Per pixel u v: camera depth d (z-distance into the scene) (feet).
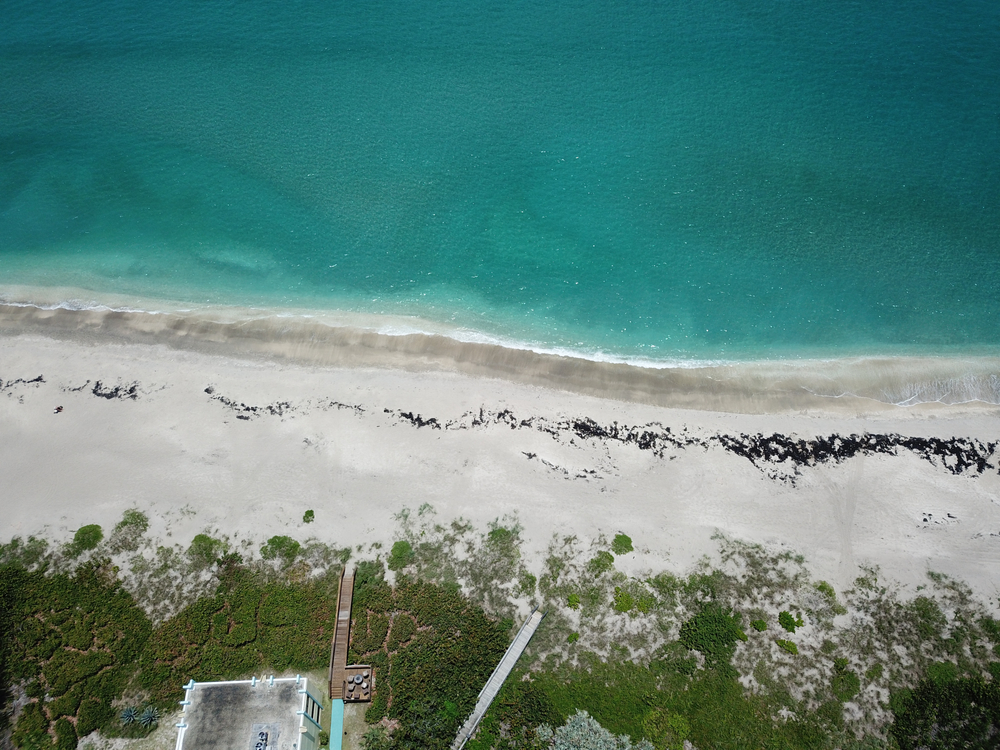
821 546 161.17
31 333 193.57
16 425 174.19
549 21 273.54
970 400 186.29
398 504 164.35
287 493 165.17
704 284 208.23
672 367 192.44
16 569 153.17
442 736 139.23
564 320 201.16
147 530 159.12
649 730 140.77
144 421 175.52
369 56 263.70
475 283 208.13
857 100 247.91
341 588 151.64
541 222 220.64
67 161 234.99
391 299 205.16
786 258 212.84
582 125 243.60
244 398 180.45
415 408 179.42
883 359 194.18
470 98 251.19
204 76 258.98
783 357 195.00
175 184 229.25
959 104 244.83
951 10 270.46
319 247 215.51
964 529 162.50
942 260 211.41
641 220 220.64
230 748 127.85
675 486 168.96
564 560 158.40
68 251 213.05
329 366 188.55
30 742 137.08
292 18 273.33
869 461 173.17
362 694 141.59
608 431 177.58
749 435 177.88
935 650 148.56
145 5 281.33
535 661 147.33
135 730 139.03
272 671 144.46
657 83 254.06
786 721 142.31
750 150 236.43
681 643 149.79
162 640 146.51
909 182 227.20
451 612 151.33
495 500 165.37
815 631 151.02
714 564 158.71
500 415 179.01
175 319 197.77
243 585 153.28
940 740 139.33
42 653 144.05
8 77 258.78
